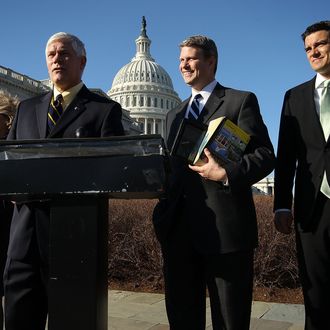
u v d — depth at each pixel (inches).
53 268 66.1
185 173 101.0
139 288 226.1
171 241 103.3
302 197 101.8
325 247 98.7
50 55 101.6
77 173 61.8
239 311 94.3
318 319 99.3
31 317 90.1
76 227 66.0
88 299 64.7
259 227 218.5
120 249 238.4
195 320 102.6
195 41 105.5
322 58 101.0
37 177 62.5
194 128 90.5
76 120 98.3
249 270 96.7
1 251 119.2
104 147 62.1
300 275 103.0
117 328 151.9
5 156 64.6
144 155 60.9
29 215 90.7
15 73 1857.8
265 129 98.9
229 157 86.9
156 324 156.9
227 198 96.1
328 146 99.3
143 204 314.7
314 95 105.0
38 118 101.9
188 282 102.0
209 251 94.7
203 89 107.0
